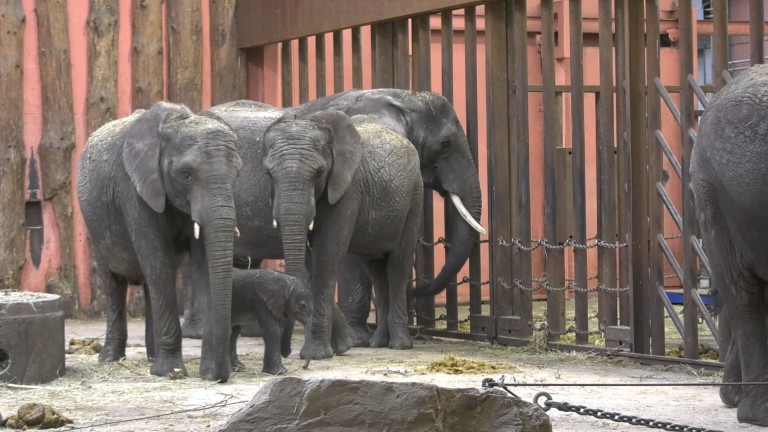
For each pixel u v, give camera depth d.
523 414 6.52
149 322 11.29
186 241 10.58
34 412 7.79
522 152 13.22
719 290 7.79
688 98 11.04
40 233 17.12
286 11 17.02
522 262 13.26
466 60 14.22
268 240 12.84
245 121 13.03
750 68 7.61
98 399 8.98
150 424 7.86
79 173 10.98
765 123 7.00
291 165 11.27
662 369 11.09
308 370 10.87
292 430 6.58
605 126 12.05
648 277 11.72
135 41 17.83
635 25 11.62
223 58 18.42
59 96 17.20
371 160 12.57
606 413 6.54
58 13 17.22
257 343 13.41
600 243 12.20
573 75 12.41
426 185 14.45
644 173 11.65
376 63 15.30
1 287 16.61
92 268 17.34
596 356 12.07
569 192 17.56
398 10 14.52
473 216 14.30
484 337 13.82
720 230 7.62
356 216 12.24
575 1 12.37
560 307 12.84
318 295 11.91
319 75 16.59
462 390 6.58
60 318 10.11
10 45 16.81
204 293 10.26
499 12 13.48
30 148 17.09
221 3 18.39
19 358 9.65
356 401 6.60
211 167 9.77
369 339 13.72
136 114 11.52
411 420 6.52
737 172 7.16
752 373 7.65
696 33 20.45
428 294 14.34
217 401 8.85
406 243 13.22
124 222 10.56
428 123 14.20
